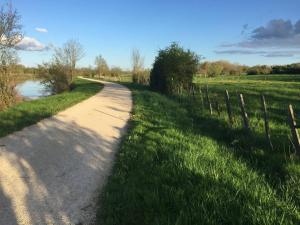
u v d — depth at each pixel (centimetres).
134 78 6088
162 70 3089
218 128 1223
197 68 3070
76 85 5406
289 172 690
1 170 772
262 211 502
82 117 1598
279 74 8231
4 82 2059
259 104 1828
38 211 561
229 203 535
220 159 772
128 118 1576
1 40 2062
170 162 749
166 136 1064
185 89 2992
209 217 498
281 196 586
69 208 572
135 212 536
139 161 788
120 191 614
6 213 554
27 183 689
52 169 780
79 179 711
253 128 1054
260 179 657
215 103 1716
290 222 480
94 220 530
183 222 482
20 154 905
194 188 597
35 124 1361
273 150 870
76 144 1027
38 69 5050
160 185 626
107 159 864
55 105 2023
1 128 1222
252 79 6069
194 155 786
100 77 9750
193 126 1307
